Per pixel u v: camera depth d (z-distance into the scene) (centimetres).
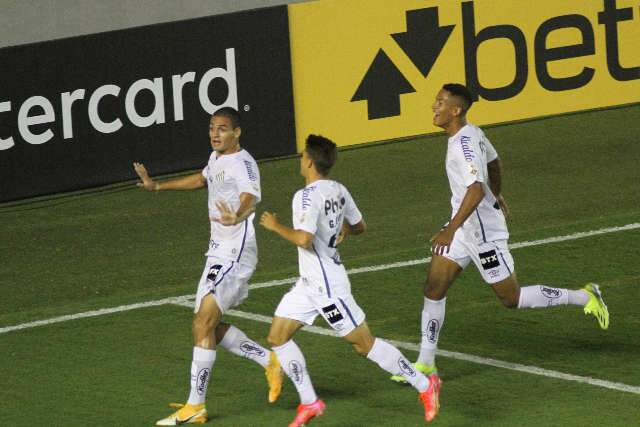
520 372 3488
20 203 5681
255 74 6084
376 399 3322
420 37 6406
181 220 5369
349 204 3141
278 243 5012
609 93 6856
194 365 3153
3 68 5553
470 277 4378
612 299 4091
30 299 4419
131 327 4000
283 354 3056
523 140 6378
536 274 4397
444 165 6025
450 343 3753
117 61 5775
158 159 5928
